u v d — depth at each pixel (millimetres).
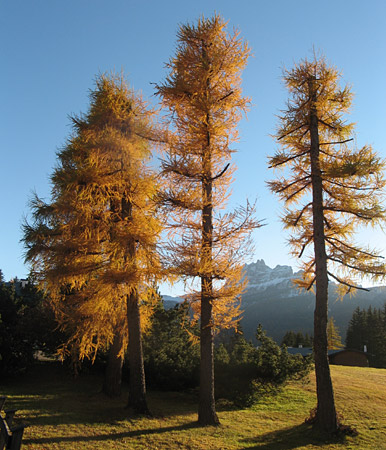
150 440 7953
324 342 9914
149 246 9719
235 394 12523
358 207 10227
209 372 9742
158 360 14602
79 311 10836
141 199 10766
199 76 10328
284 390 14492
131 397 10516
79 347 11609
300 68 11234
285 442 8422
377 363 51125
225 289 9148
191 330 16594
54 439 7504
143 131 11367
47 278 10375
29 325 15852
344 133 11109
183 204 9641
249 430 9289
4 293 17109
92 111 11930
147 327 12383
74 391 13375
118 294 10031
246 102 10445
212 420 9500
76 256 10516
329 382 9648
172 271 9133
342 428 9273
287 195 11758
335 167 9883
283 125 11273
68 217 10703
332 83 10977
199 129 10047
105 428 8680
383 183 9688
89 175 9836
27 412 9734
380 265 9859
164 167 9883
